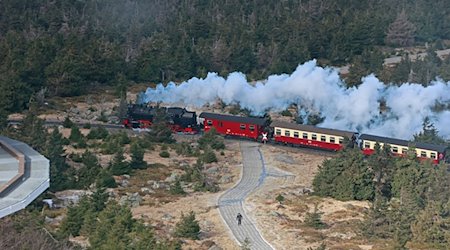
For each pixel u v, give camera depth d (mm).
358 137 116375
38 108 136625
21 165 53875
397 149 111062
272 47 177625
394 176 95438
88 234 74562
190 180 101938
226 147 121188
